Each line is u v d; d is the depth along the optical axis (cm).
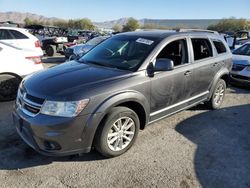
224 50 604
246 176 361
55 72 406
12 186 320
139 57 423
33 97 348
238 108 638
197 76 505
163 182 339
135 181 338
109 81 369
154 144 434
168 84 438
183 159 394
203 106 620
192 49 500
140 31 523
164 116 454
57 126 327
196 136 472
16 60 616
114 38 508
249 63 792
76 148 344
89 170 357
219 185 340
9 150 397
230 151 425
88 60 464
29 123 337
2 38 988
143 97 398
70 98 332
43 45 1752
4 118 517
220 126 521
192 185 336
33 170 353
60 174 347
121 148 391
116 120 370
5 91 616
